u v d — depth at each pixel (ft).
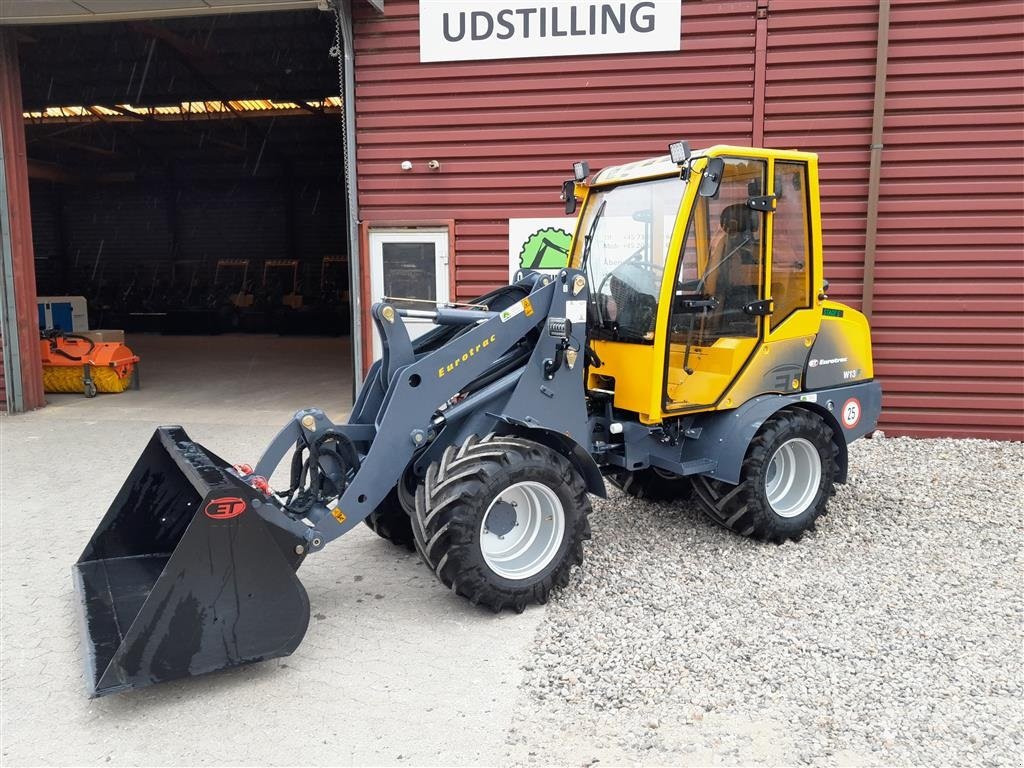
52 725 9.28
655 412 13.12
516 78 24.20
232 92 47.55
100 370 32.30
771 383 14.40
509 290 13.56
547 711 9.38
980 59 21.85
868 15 22.20
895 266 23.00
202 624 9.52
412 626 11.64
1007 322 22.67
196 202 72.08
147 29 35.94
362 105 24.97
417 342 13.42
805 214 14.44
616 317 14.07
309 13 33.96
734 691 9.70
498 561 11.82
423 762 8.47
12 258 27.73
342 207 70.74
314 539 11.21
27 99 47.91
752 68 23.00
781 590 12.54
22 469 20.62
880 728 8.91
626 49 23.48
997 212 22.35
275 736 8.99
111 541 12.61
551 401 12.84
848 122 22.72
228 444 23.13
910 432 23.59
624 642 10.92
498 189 24.82
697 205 12.82
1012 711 9.22
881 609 11.86
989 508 16.63
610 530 15.40
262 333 62.34
